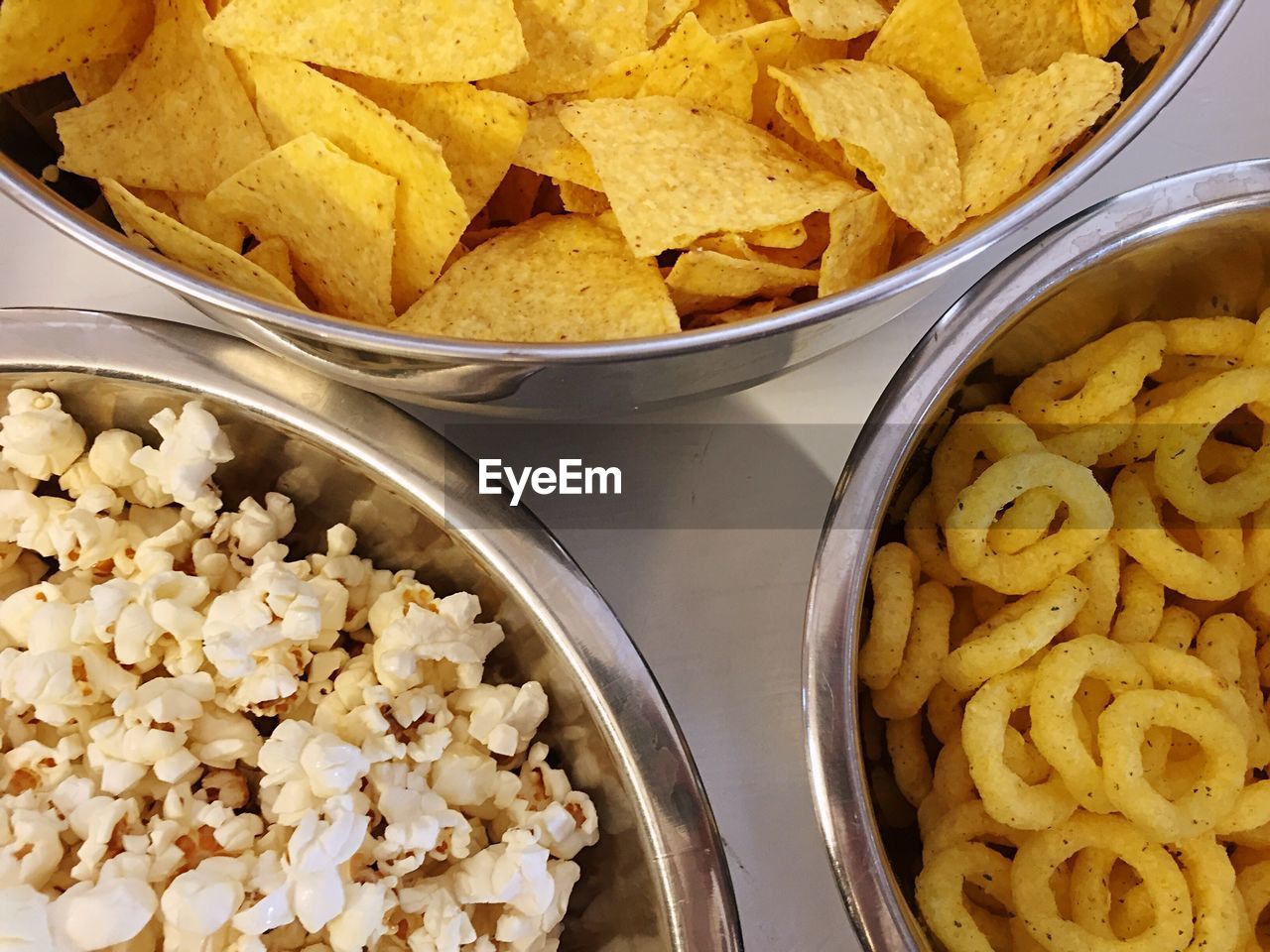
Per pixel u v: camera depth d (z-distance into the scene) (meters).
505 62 0.19
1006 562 0.22
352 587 0.22
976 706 0.21
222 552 0.22
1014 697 0.21
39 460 0.22
